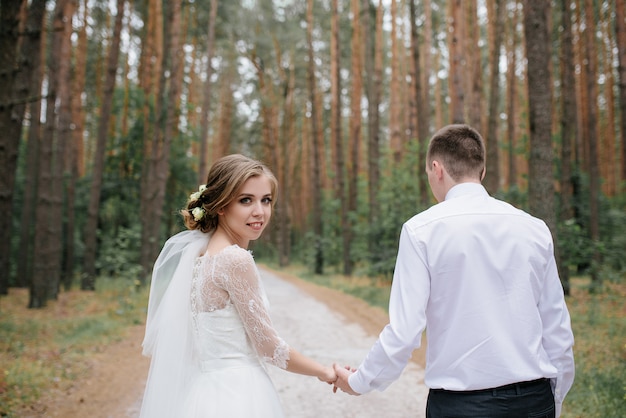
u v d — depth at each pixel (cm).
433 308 196
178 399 211
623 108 1202
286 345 213
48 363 636
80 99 1766
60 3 1165
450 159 212
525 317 190
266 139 3366
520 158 2630
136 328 920
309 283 1911
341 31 2841
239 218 221
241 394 203
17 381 536
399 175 1617
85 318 1004
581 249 1173
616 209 1788
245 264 207
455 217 196
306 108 3544
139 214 2005
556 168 1631
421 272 193
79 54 1775
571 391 482
